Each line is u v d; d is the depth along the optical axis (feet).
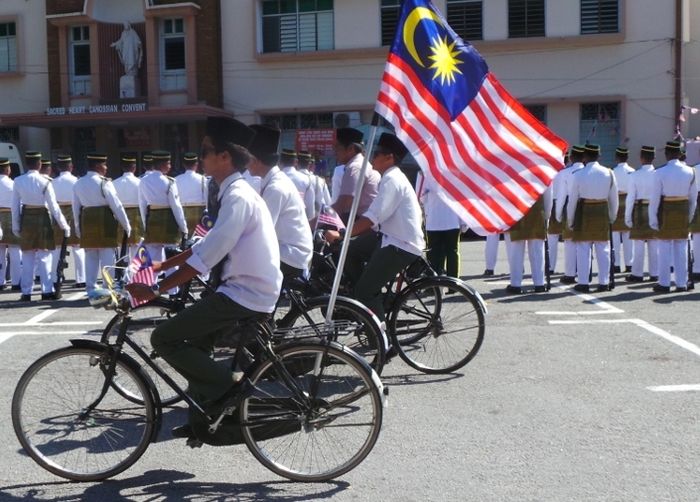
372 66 82.12
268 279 14.02
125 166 37.93
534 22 78.38
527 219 34.35
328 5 82.89
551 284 37.78
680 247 35.01
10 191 38.78
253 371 14.25
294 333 14.99
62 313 31.81
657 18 75.82
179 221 36.70
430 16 16.90
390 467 14.92
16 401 14.34
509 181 16.89
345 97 82.99
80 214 35.19
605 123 77.87
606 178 34.50
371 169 24.81
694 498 13.32
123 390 14.78
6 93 90.99
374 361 19.67
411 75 16.63
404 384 20.62
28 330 28.14
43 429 14.52
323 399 14.29
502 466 14.88
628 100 76.95
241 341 14.30
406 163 64.54
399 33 16.63
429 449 15.81
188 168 40.73
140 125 86.63
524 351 23.71
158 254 36.88
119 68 88.63
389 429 17.04
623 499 13.32
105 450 14.64
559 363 22.24
